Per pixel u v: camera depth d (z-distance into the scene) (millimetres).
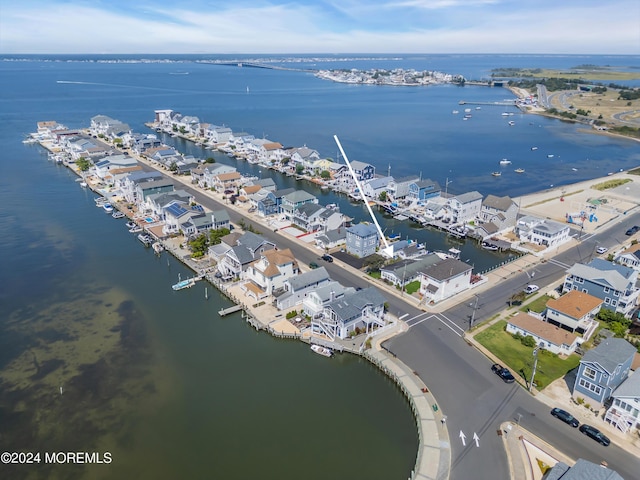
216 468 45969
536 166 169250
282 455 47438
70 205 123438
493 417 50812
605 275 71750
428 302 74000
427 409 52031
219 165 142000
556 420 50375
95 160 153375
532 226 99625
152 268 88938
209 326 70500
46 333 68500
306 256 91250
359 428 50969
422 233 108250
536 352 58219
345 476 44906
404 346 63375
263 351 64750
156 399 55531
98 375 59656
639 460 45094
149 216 112188
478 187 143500
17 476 45188
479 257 94812
